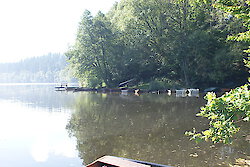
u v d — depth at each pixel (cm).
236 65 3794
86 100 2784
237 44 3522
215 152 851
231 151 856
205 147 915
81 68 4891
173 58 4034
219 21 4050
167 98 2777
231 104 402
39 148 951
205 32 3747
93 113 1800
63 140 1064
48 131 1241
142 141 1019
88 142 1023
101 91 4497
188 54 3819
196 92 3353
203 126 1284
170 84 4094
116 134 1150
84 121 1494
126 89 4194
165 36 4031
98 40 4791
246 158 782
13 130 1277
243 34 789
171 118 1530
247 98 382
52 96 3472
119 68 4831
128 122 1431
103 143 1003
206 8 3906
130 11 4331
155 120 1473
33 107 2206
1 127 1355
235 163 740
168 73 4572
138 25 4259
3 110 2031
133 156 828
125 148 926
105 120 1512
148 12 3975
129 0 4328
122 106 2152
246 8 644
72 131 1233
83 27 4816
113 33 4922
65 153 886
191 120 1455
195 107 1991
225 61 3519
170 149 898
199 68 3847
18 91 4938
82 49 4816
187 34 3925
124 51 4812
